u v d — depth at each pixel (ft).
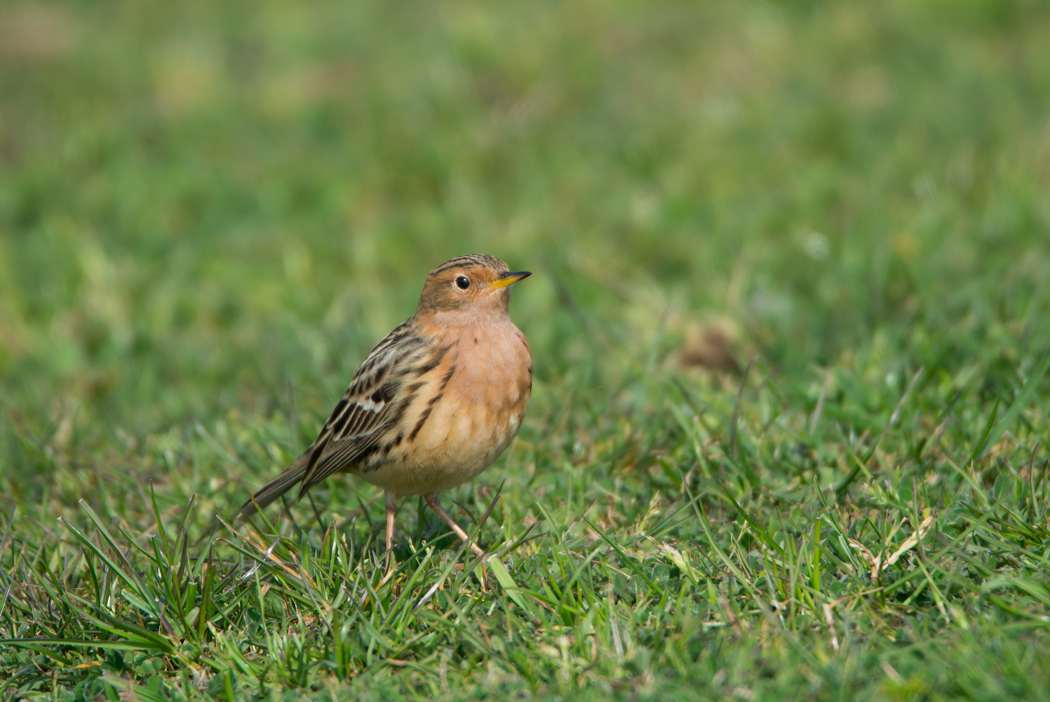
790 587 24.17
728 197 55.72
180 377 46.80
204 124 70.18
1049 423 30.83
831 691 20.65
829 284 45.42
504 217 57.16
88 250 56.39
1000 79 63.52
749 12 74.43
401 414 28.81
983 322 37.99
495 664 23.25
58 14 88.84
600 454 33.71
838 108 62.39
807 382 36.88
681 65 70.74
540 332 46.11
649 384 38.09
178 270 55.21
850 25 70.49
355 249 55.47
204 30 84.53
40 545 30.30
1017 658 20.63
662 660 22.63
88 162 66.69
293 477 31.42
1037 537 25.00
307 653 24.09
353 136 67.21
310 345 45.75
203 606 25.72
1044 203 49.11
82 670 25.17
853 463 30.53
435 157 62.59
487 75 71.92
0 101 75.61
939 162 54.60
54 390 45.75
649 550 27.61
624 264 51.96
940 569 23.91
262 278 55.06
